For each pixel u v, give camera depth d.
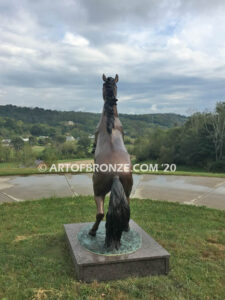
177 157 39.16
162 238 4.53
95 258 3.19
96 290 2.96
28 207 6.45
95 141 4.00
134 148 51.00
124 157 3.40
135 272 3.24
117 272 3.19
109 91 3.70
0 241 4.33
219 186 9.39
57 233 4.64
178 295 2.90
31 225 5.14
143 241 3.73
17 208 6.36
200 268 3.51
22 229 4.91
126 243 3.58
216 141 34.69
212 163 33.41
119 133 3.74
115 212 2.96
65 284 3.08
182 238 4.53
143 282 3.10
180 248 4.13
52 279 3.18
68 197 7.44
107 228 3.15
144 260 3.24
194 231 4.86
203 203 7.13
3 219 5.52
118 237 3.26
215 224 5.28
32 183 9.82
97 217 3.43
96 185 3.36
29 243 4.24
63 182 10.02
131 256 3.24
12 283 3.12
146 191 8.54
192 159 37.38
